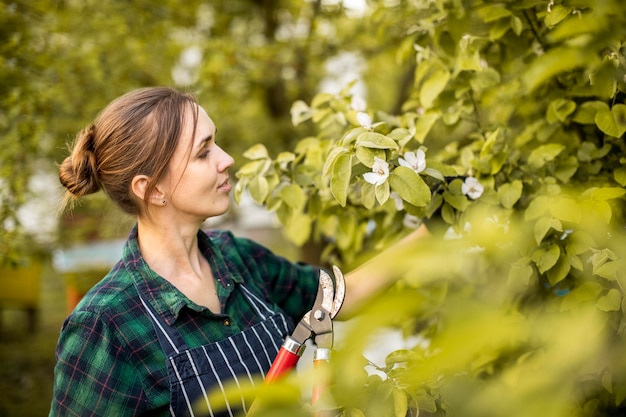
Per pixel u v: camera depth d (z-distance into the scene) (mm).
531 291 1442
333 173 1280
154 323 1319
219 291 1417
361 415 793
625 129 1355
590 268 1346
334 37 3908
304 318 1204
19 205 2885
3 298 5746
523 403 384
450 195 1428
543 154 1520
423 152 1372
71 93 3586
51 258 4098
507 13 1474
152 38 3992
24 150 3014
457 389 451
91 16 3754
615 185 1509
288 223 1807
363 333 370
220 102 3961
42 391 4520
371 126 1384
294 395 408
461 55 1607
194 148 1365
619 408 896
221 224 4176
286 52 3980
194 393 1286
